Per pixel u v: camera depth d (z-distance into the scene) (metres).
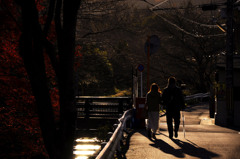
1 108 9.05
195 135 12.02
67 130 5.29
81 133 18.28
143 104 14.61
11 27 8.82
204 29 42.56
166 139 11.12
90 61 15.84
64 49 5.25
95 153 11.58
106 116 20.06
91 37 15.16
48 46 5.26
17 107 9.04
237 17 21.98
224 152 8.77
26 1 4.83
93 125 19.83
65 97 5.28
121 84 45.22
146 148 9.52
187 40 43.94
